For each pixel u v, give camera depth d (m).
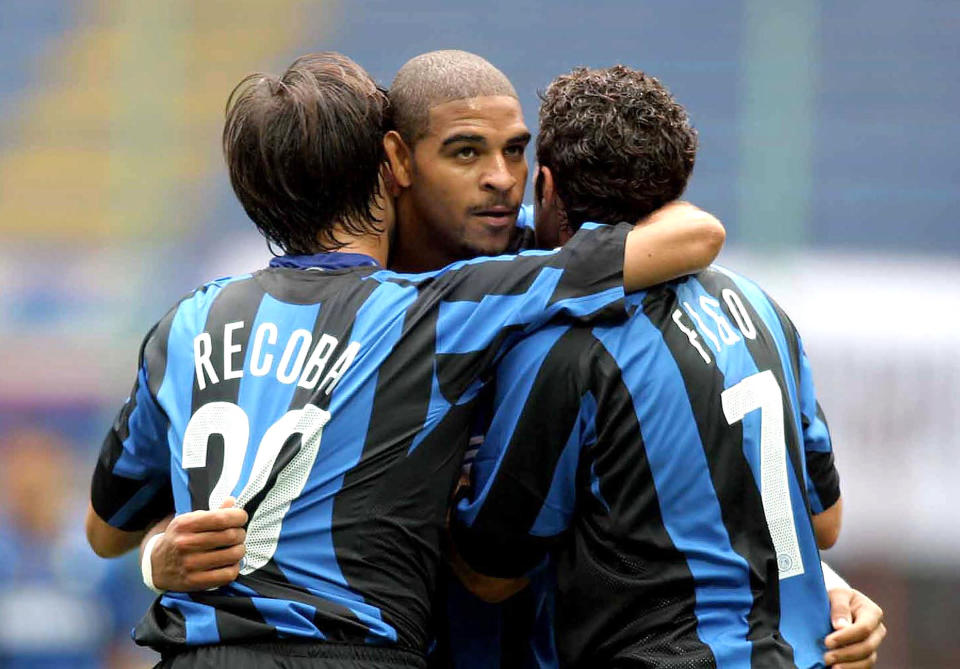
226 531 9.62
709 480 10.27
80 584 31.80
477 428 11.09
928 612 34.81
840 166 48.72
